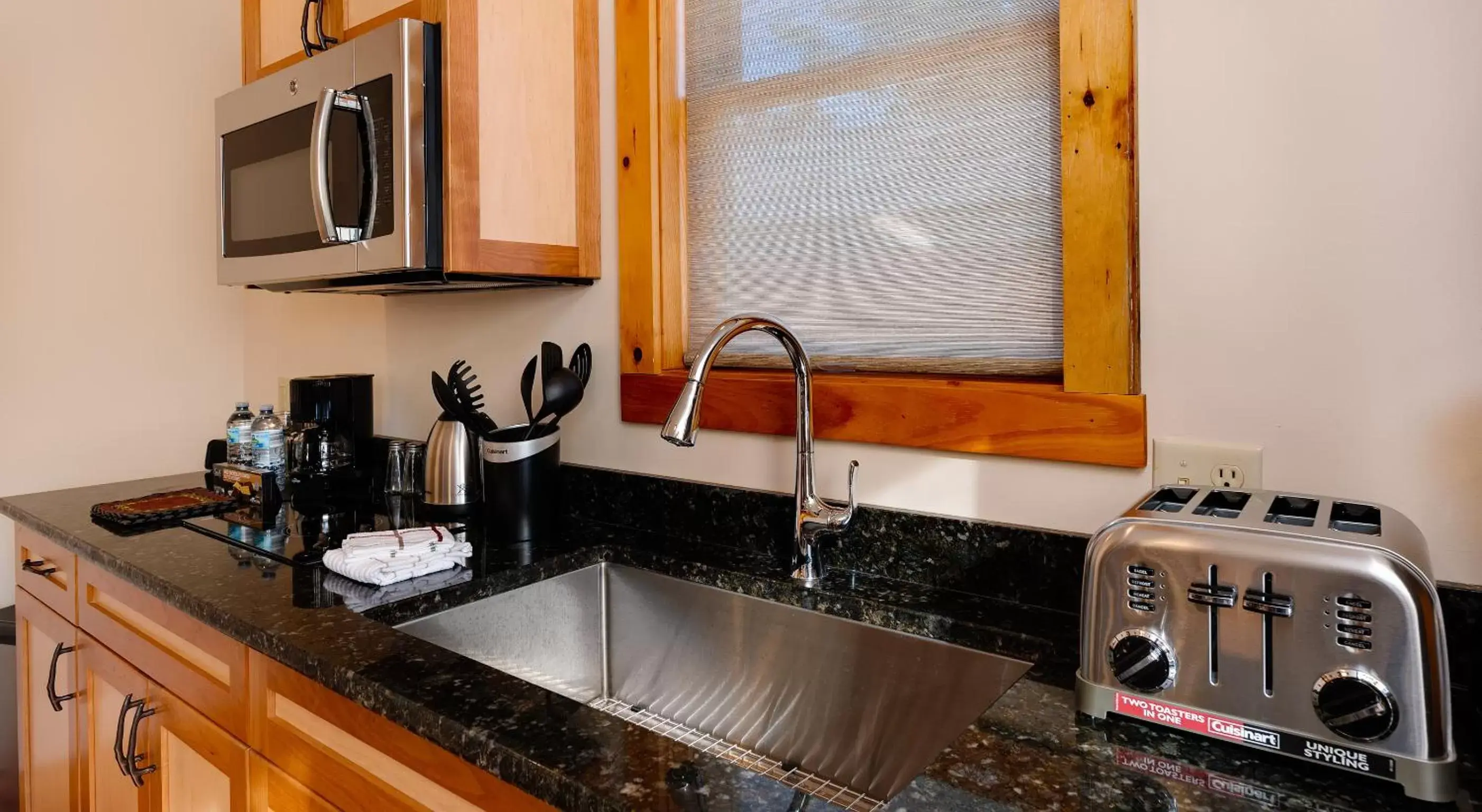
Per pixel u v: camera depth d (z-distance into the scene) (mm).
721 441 1402
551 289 1638
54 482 2230
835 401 1234
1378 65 838
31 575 1734
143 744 1346
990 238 1154
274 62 1710
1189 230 952
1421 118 818
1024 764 687
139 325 2373
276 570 1256
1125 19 967
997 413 1083
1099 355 1001
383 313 2051
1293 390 894
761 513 1332
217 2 2510
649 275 1462
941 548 1140
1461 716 767
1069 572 1032
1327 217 870
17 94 2145
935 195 1201
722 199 1439
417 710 804
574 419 1622
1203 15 935
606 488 1543
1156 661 708
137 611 1345
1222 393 936
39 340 2197
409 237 1302
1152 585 712
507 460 1417
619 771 686
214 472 1823
